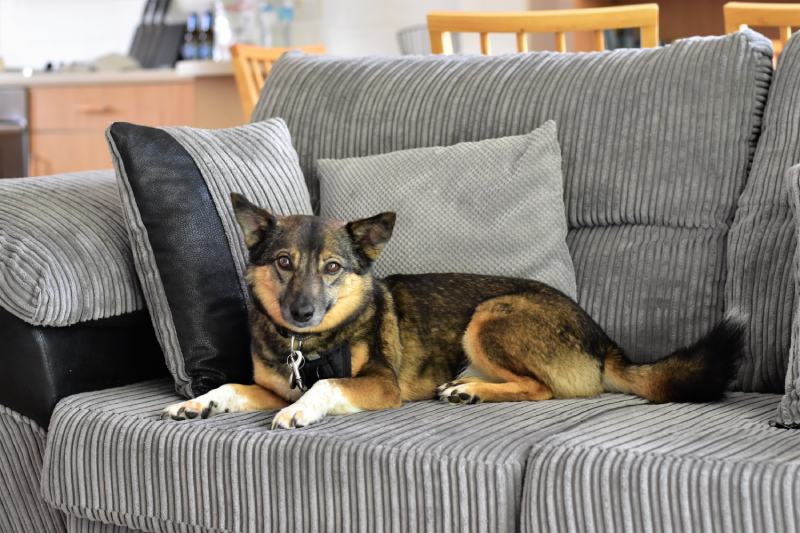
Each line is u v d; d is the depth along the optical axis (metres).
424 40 5.42
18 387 1.99
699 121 2.19
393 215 1.99
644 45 2.92
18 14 6.66
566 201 2.32
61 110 5.48
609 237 2.27
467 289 2.14
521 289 2.11
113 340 2.13
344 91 2.63
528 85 2.42
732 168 2.16
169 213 2.05
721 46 2.23
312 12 6.20
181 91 5.29
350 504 1.63
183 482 1.76
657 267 2.18
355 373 1.99
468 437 1.64
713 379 1.88
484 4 5.21
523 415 1.79
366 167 2.40
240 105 5.17
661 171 2.21
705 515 1.38
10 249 1.96
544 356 2.01
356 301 1.99
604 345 2.06
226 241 2.11
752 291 2.03
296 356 1.96
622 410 1.82
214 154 2.18
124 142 2.05
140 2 6.56
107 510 1.85
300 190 2.35
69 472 1.88
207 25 6.21
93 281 2.02
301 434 1.71
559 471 1.49
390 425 1.75
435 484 1.56
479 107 2.44
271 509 1.69
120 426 1.85
